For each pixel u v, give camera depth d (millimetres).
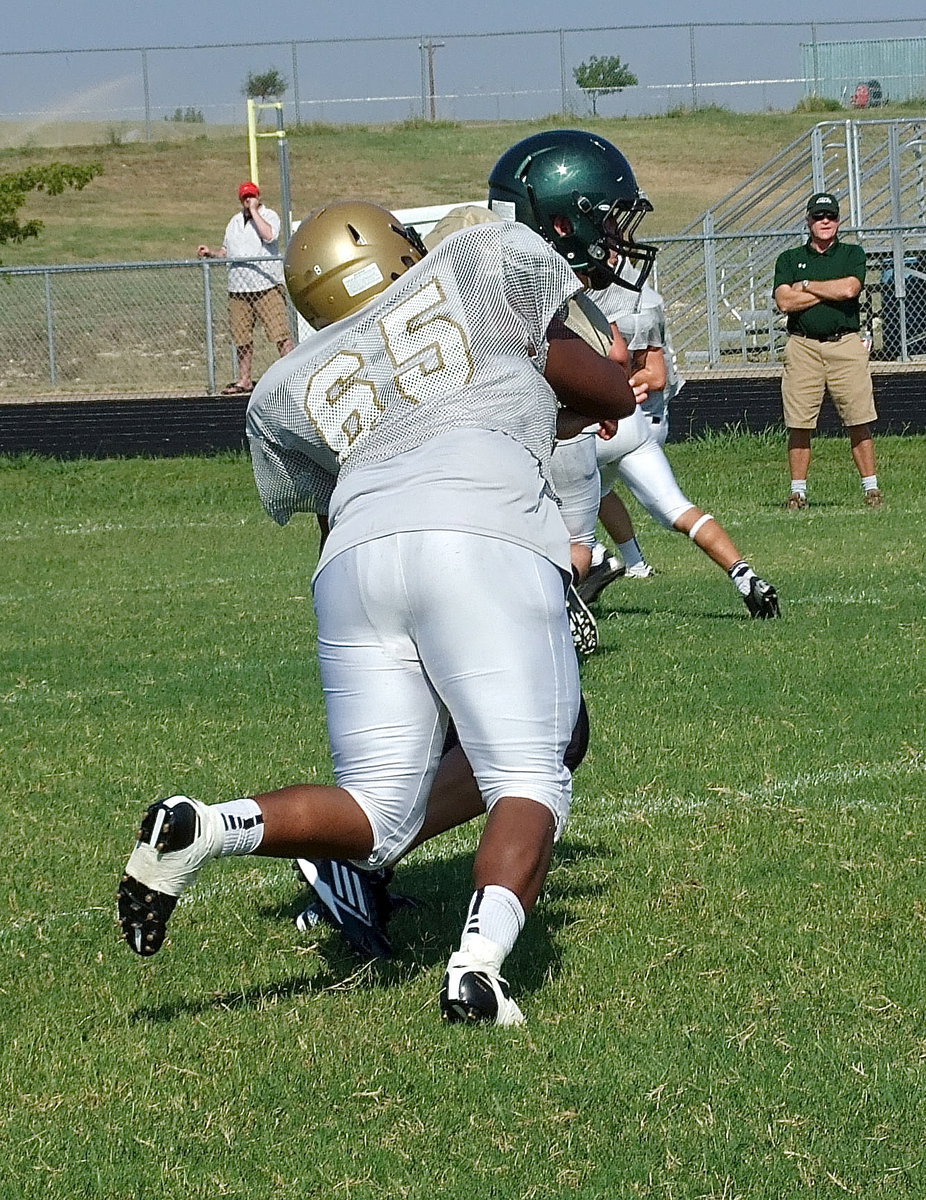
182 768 11328
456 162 83938
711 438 33062
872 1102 6051
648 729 11828
